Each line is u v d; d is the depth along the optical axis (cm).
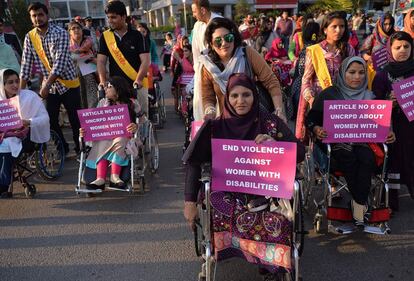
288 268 258
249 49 370
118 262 351
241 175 275
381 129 353
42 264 352
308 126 382
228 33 354
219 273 327
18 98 480
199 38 446
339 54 416
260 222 265
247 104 282
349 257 347
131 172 464
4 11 1181
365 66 380
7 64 645
